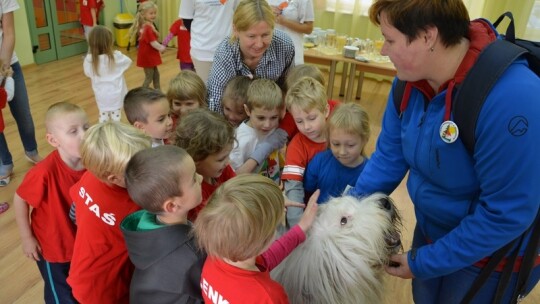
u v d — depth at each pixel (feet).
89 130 4.05
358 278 3.32
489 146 2.78
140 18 15.53
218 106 6.57
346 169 5.22
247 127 6.04
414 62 2.99
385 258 3.56
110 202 3.97
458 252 3.19
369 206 3.67
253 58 6.45
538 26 15.12
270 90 5.78
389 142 4.17
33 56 18.38
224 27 9.72
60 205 4.89
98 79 11.94
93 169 3.91
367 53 15.20
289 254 3.52
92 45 11.72
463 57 2.94
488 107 2.73
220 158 4.47
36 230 4.98
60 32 19.52
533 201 2.77
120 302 4.31
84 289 4.05
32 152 10.11
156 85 16.43
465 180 3.20
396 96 3.76
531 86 2.63
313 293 3.36
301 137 5.64
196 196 3.51
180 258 3.26
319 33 15.87
